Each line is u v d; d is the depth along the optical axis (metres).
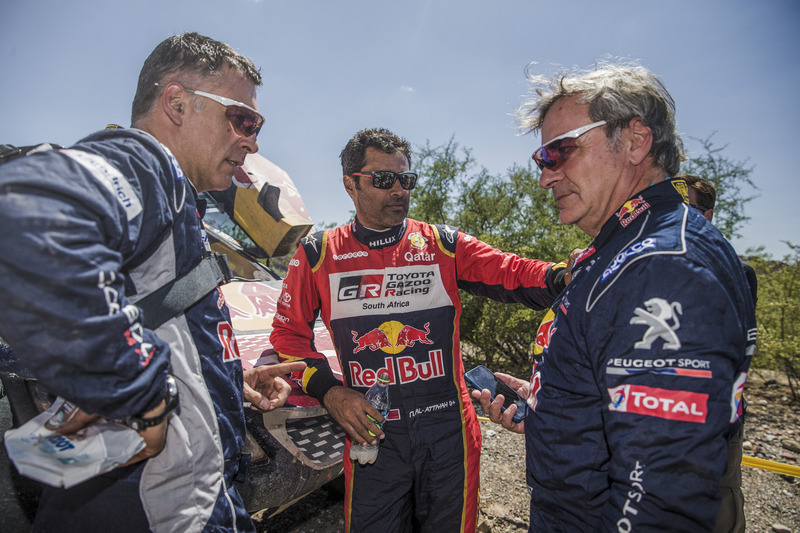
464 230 6.94
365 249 2.01
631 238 1.10
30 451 0.89
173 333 1.09
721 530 1.58
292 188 4.24
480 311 5.76
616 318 1.00
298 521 2.64
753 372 6.29
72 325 0.76
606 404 1.00
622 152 1.22
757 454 3.75
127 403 0.84
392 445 1.88
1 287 0.73
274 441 1.83
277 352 2.03
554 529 1.15
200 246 1.21
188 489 1.09
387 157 1.94
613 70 1.26
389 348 1.91
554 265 1.94
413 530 2.10
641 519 0.90
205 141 1.26
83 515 1.04
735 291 1.00
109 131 1.04
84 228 0.80
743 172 6.05
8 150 0.96
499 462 3.38
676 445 0.88
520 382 1.70
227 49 1.31
